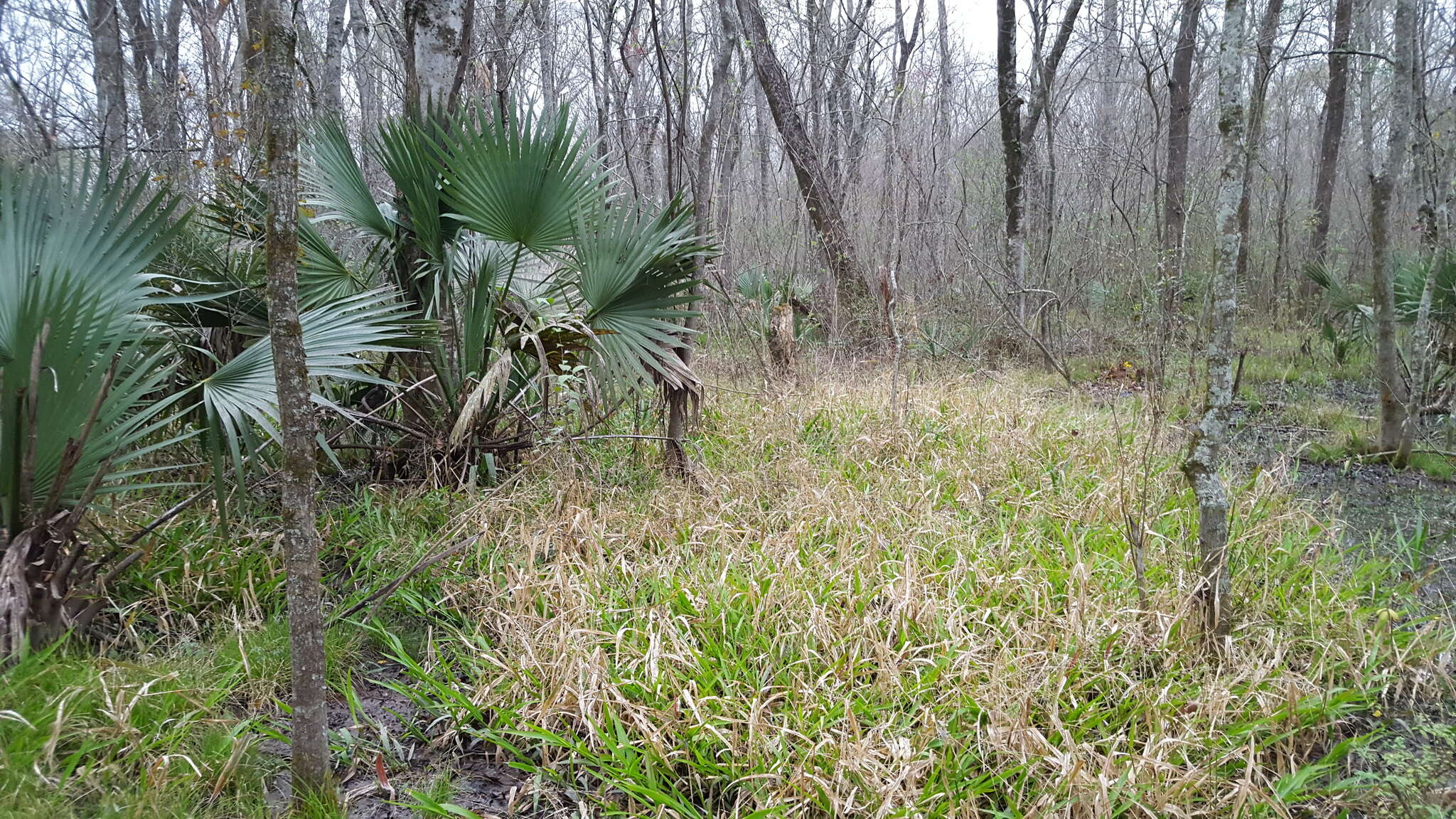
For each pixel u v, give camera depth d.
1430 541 4.48
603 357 4.44
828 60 12.23
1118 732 2.61
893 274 8.43
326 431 4.53
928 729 2.46
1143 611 3.09
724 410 6.44
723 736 2.48
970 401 6.63
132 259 3.05
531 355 4.52
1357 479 5.78
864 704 2.61
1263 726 2.60
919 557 3.70
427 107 4.84
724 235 10.40
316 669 2.20
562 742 2.51
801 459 5.00
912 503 4.32
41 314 2.50
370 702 2.92
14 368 2.52
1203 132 13.50
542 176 4.11
